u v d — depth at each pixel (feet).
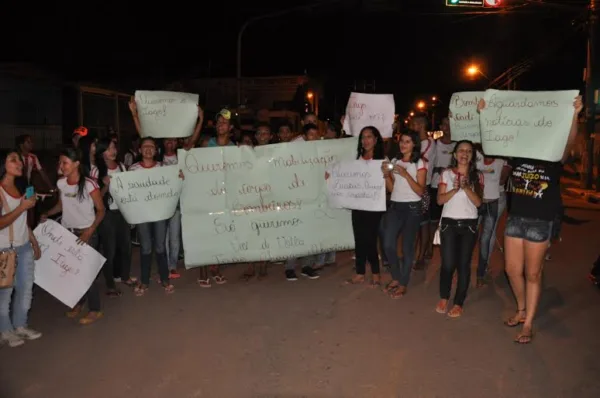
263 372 15.72
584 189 66.33
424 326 19.31
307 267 26.02
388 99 25.44
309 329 19.06
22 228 17.94
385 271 26.89
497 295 23.07
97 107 59.93
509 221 18.33
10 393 14.66
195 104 24.12
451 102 24.32
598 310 21.06
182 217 23.98
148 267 23.43
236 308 21.47
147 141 22.54
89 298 20.33
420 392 14.49
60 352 17.38
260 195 24.45
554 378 15.26
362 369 15.85
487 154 18.89
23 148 29.81
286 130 28.30
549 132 17.60
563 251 31.68
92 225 19.76
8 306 17.89
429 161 26.50
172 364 16.33
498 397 14.23
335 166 23.94
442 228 20.34
